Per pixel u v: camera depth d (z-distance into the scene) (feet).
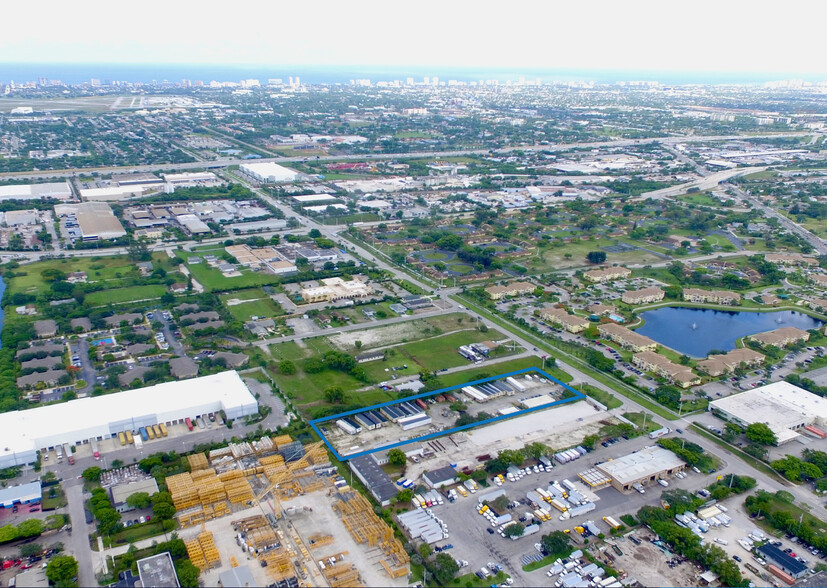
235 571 396.98
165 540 434.71
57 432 526.98
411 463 527.81
